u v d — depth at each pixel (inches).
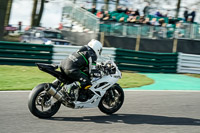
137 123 848.3
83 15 2854.3
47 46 1849.2
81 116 888.3
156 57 2025.1
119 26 2625.5
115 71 932.0
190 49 2714.1
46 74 1646.2
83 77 848.9
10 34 3065.9
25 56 1819.6
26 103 1007.6
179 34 2696.9
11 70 1654.8
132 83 1539.1
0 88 1229.7
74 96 853.8
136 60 1982.0
